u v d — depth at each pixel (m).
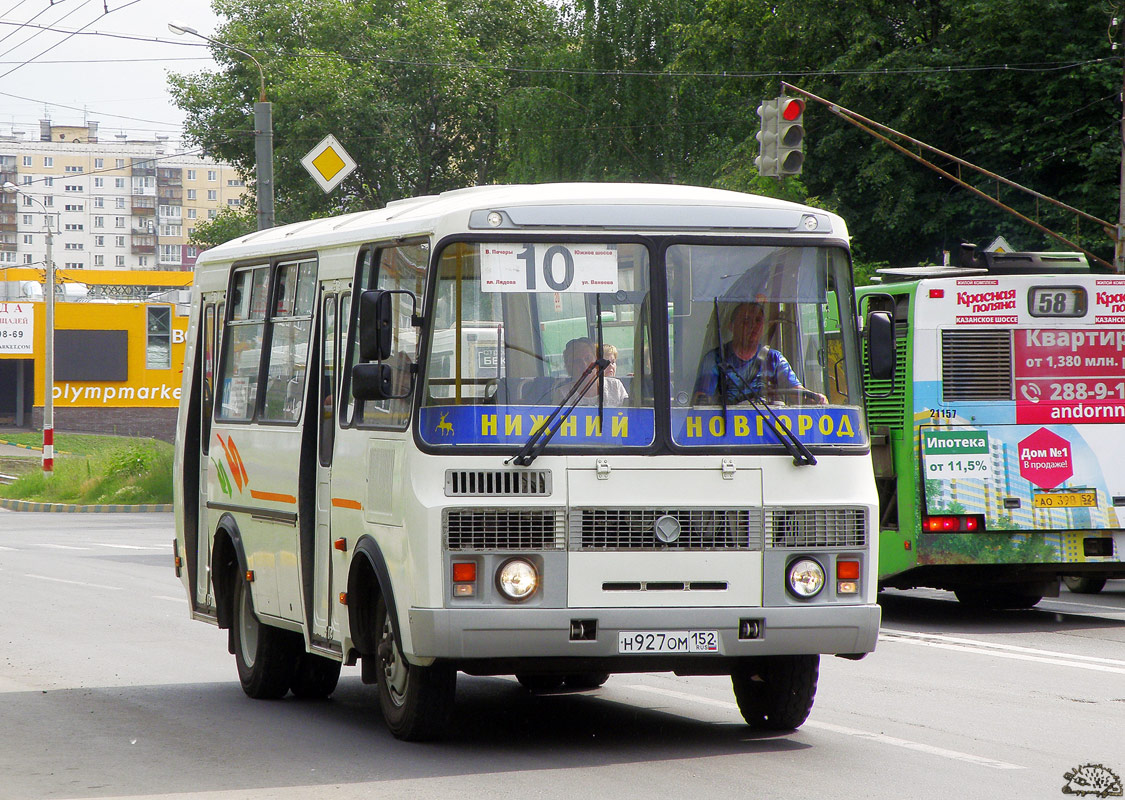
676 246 15.02
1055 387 27.84
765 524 14.80
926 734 16.42
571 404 14.56
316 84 109.12
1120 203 42.56
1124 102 43.44
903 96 63.41
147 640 26.02
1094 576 28.92
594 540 14.45
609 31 92.19
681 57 77.81
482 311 14.61
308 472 17.64
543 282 14.72
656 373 14.77
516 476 14.38
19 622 28.61
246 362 20.27
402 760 14.97
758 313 15.12
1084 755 15.27
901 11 66.00
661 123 91.44
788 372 15.15
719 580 14.66
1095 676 21.19
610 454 14.55
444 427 14.46
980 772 14.34
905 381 27.77
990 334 27.73
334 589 16.78
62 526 60.97
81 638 26.25
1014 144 59.38
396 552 14.84
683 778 13.97
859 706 18.44
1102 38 57.31
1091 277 27.97
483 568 14.28
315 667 19.44
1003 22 58.38
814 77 68.00
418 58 115.50
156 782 14.19
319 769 14.63
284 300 19.06
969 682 20.56
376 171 114.50
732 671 15.48
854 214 65.62
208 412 22.03
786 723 16.38
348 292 16.88
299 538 17.66
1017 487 27.62
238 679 21.59
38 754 15.75
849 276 15.54
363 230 16.61
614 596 14.46
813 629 14.86
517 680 21.08
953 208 61.88
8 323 126.94
